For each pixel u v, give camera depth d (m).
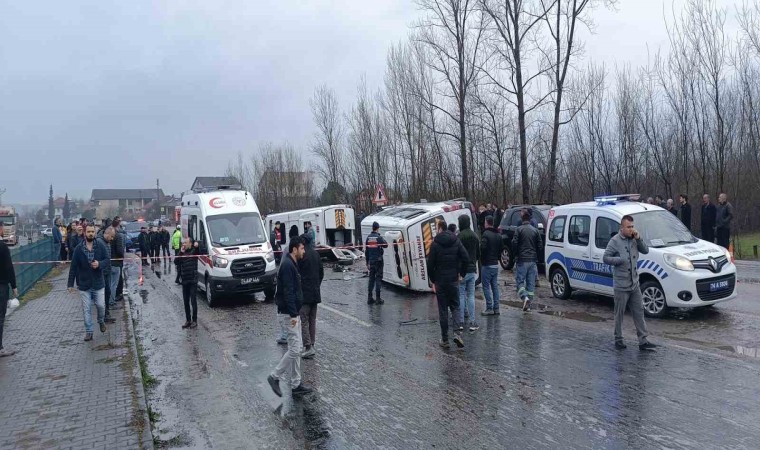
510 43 24.14
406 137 32.28
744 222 30.61
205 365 8.82
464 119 26.81
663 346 8.55
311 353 8.93
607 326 10.16
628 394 6.55
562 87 23.83
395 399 6.83
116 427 6.06
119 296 15.01
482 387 7.10
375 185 34.81
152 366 8.91
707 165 23.47
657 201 18.53
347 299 14.67
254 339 10.47
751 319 10.05
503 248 19.05
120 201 122.75
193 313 11.90
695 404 6.12
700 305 9.99
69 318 12.42
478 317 11.57
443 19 26.06
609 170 26.34
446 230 9.47
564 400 6.48
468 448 5.38
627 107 25.91
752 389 6.49
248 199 16.42
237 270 14.50
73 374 8.09
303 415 6.46
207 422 6.41
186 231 18.27
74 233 18.48
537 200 26.80
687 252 10.25
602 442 5.32
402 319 11.69
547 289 14.68
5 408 6.72
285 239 28.66
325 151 39.81
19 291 15.74
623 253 8.39
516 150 27.27
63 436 5.84
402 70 31.89
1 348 9.12
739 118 24.83
